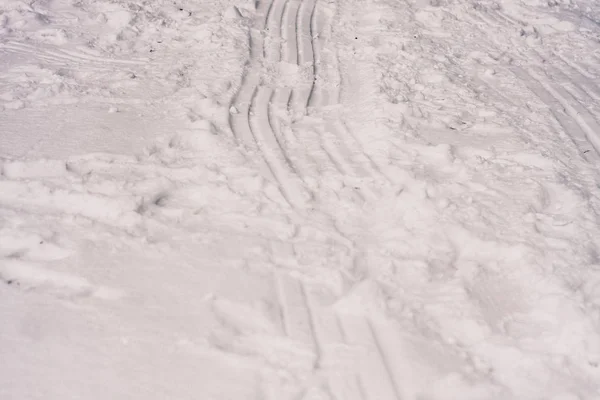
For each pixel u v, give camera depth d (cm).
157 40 782
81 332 331
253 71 705
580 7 1083
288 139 557
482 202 470
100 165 484
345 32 861
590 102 682
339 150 543
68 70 676
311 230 429
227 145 529
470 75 745
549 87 723
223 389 302
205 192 460
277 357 323
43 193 443
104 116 571
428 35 866
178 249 400
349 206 459
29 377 303
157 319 343
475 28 911
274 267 390
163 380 305
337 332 342
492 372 330
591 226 445
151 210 437
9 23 798
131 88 638
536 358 332
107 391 297
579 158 550
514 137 581
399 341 337
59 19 821
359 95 661
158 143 524
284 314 352
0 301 350
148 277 374
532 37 880
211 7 895
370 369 318
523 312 371
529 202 470
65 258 384
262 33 825
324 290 374
